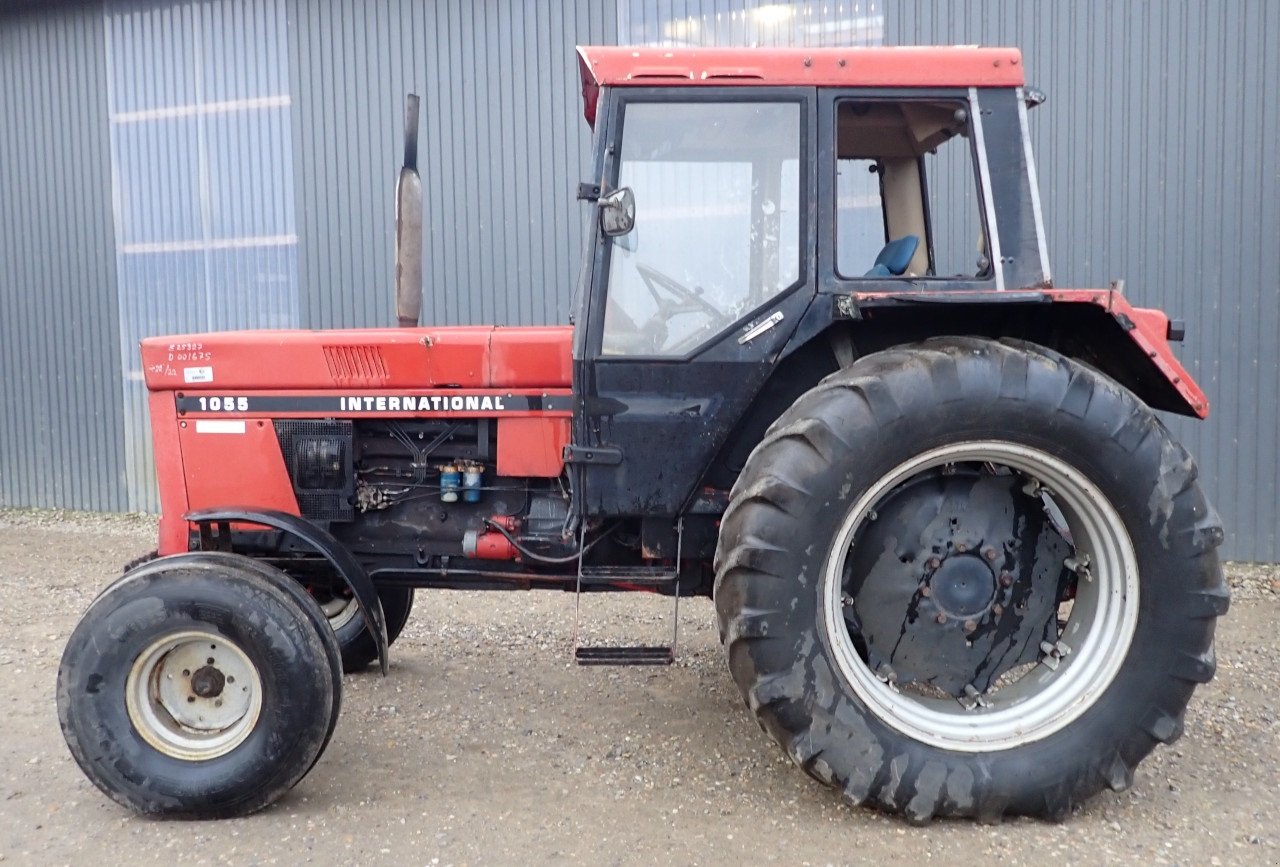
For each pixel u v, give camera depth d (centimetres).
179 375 345
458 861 258
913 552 296
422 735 348
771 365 299
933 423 270
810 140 296
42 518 830
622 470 306
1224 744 337
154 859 261
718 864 255
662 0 682
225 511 312
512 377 336
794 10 661
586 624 497
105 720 279
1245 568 600
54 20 820
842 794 276
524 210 722
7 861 261
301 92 763
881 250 349
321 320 781
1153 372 301
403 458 350
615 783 307
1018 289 295
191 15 785
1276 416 602
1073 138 622
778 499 266
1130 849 264
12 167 848
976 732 279
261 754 278
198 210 804
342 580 363
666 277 304
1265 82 590
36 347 859
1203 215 605
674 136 301
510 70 716
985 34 630
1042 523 299
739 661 272
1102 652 283
